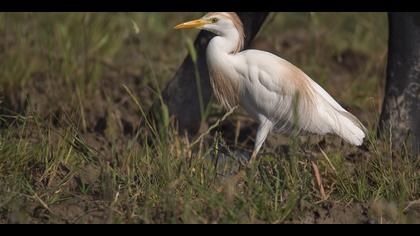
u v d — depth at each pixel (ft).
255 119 36.86
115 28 55.11
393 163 34.47
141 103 44.06
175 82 39.73
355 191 32.14
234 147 38.34
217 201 29.22
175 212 29.25
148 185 31.35
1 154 32.86
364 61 54.39
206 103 40.16
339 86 50.14
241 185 32.07
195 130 40.34
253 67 35.22
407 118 36.73
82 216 29.58
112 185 31.35
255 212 29.37
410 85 36.70
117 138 39.50
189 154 34.68
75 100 43.32
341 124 34.99
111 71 51.06
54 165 33.17
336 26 57.16
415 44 36.52
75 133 35.58
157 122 39.34
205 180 31.78
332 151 35.76
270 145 39.17
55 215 29.40
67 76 45.21
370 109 45.19
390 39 37.24
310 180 32.81
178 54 53.57
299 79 34.94
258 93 35.37
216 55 35.50
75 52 49.19
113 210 29.58
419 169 34.50
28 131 36.88
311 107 34.78
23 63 47.42
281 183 32.07
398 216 29.81
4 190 30.58
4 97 41.70
